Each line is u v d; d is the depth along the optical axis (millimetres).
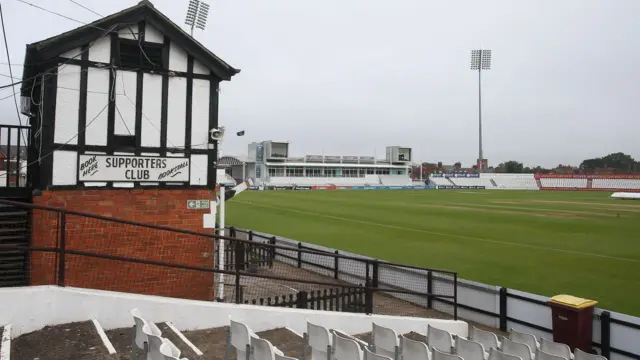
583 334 8641
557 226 26000
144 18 8609
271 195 55844
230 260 13133
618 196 56500
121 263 8531
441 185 93375
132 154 8703
